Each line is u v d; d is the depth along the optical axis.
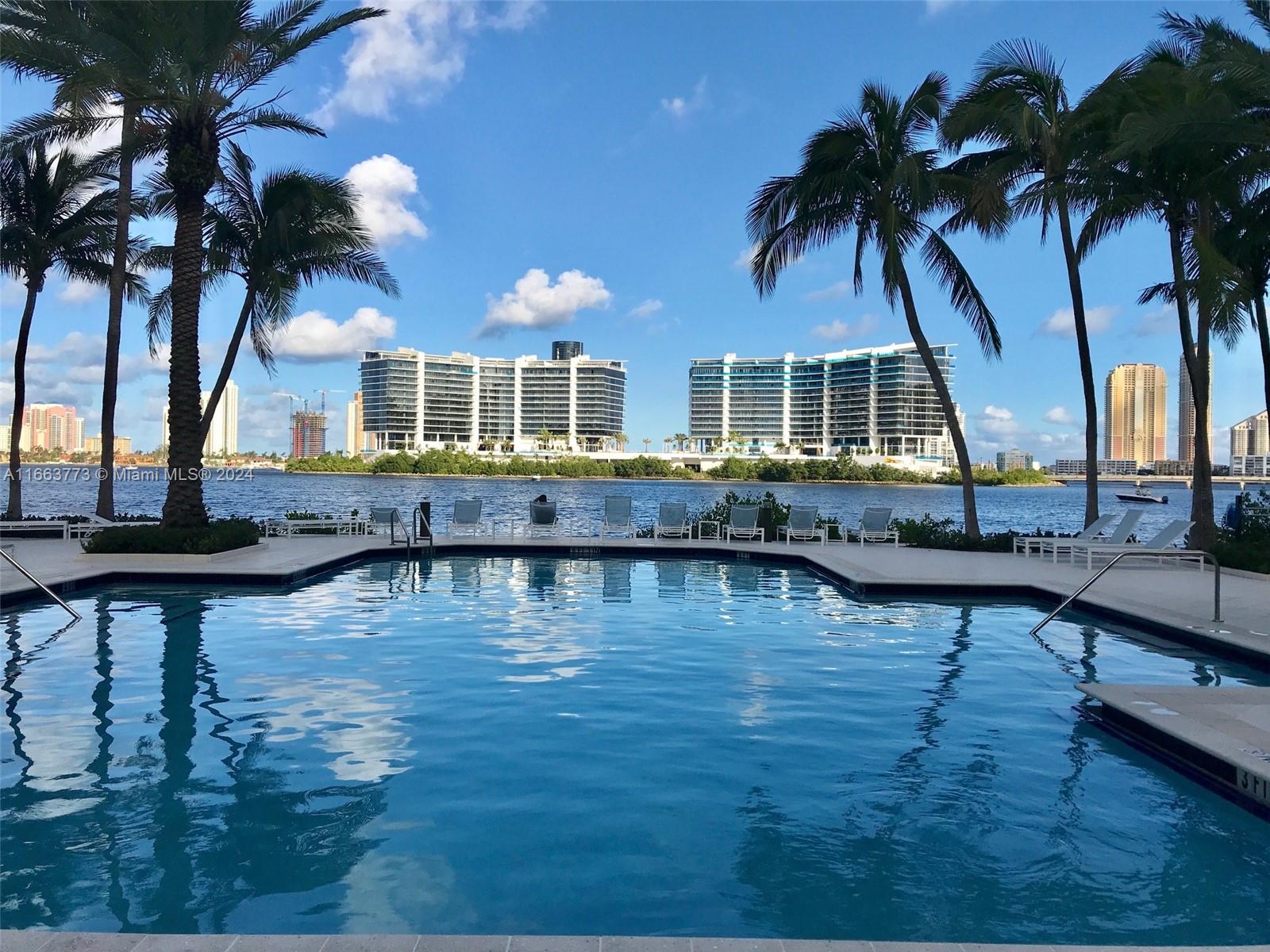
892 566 15.19
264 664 8.03
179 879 3.85
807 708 6.74
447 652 8.62
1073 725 6.38
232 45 15.79
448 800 4.79
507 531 27.48
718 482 135.50
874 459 145.25
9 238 21.59
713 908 3.65
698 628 10.08
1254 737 5.36
